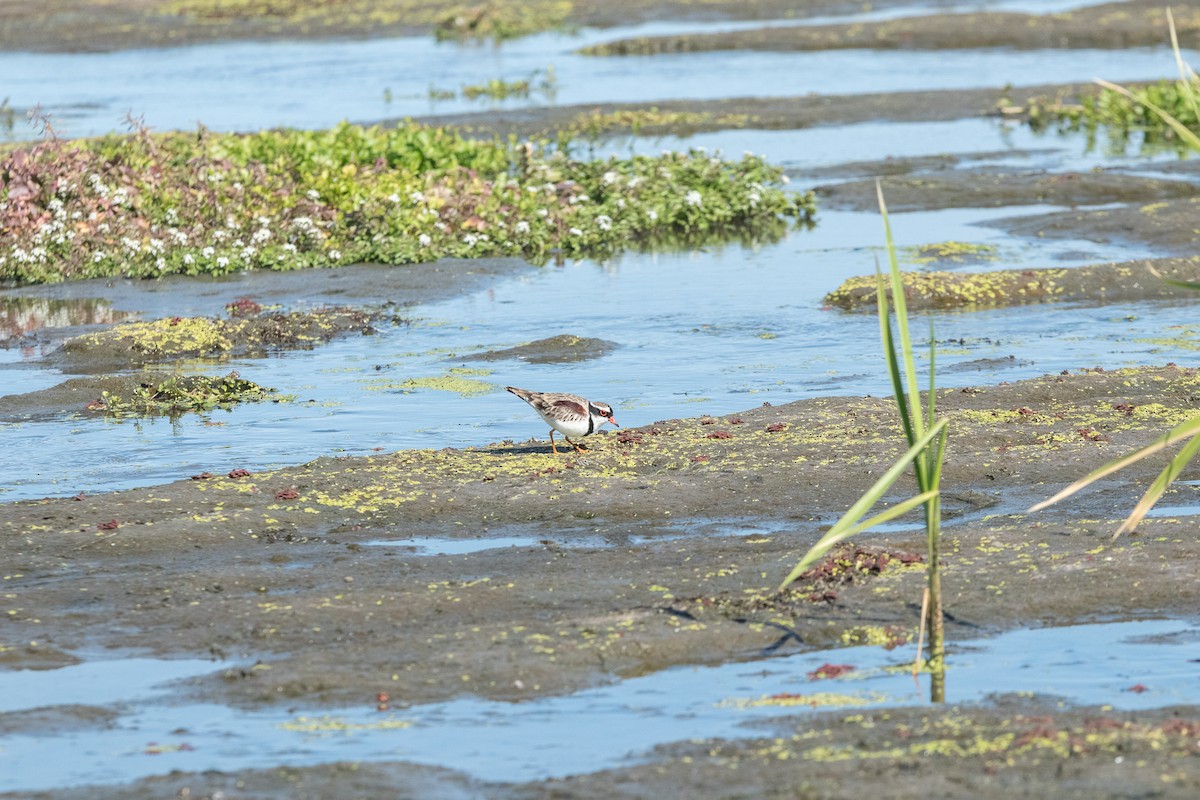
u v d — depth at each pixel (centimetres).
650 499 1368
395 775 849
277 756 888
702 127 4412
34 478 1531
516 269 2720
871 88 5109
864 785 798
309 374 1991
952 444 1516
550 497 1372
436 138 3353
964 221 3106
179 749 899
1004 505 1359
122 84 5625
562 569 1202
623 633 1052
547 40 6812
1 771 872
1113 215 2936
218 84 5569
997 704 939
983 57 5856
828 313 2308
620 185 3170
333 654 1025
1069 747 835
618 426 1662
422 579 1183
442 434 1666
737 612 1097
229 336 2169
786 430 1575
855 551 1195
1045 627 1076
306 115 4697
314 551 1262
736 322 2258
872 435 1546
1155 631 1062
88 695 987
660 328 2233
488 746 898
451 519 1338
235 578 1181
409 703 959
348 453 1597
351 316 2294
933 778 803
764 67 5744
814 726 902
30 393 1888
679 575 1173
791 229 3111
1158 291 2402
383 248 2762
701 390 1848
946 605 1108
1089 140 4103
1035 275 2439
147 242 2730
